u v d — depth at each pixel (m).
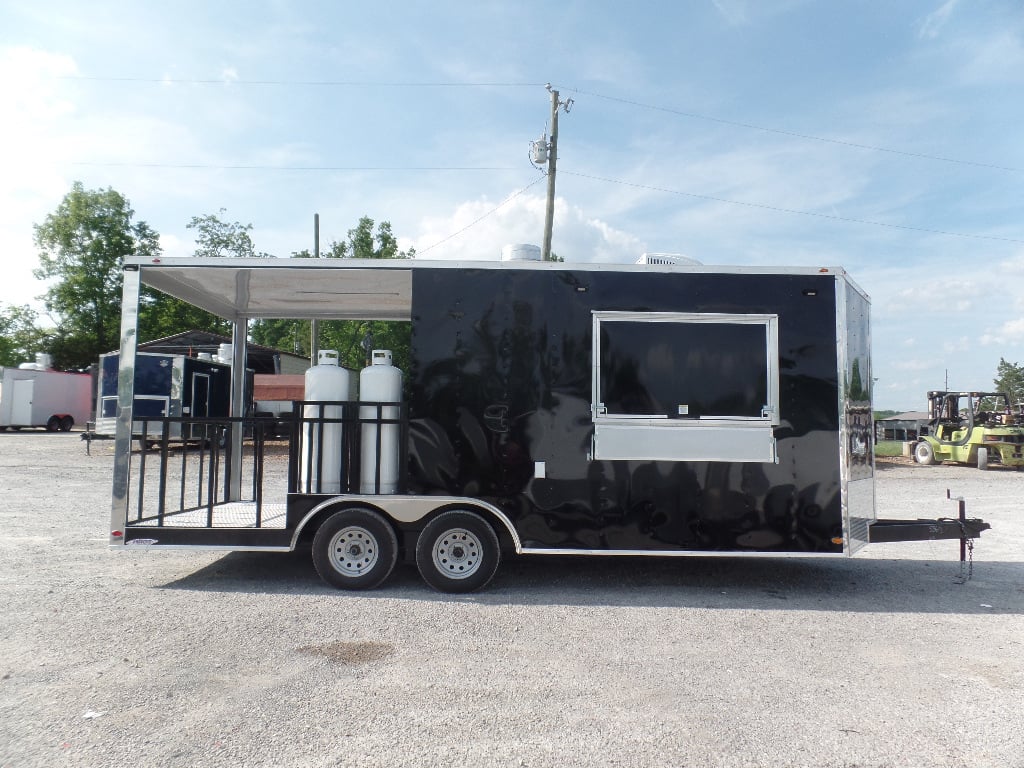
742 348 6.24
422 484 6.17
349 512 6.23
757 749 3.35
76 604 5.66
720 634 5.11
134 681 4.05
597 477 6.14
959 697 4.01
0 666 4.27
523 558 7.67
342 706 3.75
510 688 4.03
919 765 3.22
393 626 5.17
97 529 9.09
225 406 14.54
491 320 6.25
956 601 6.18
